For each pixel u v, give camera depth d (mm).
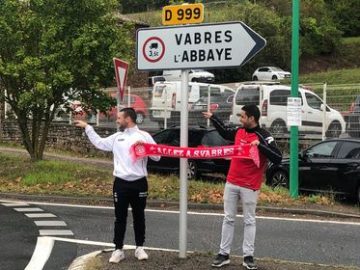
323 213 11547
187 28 6590
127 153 6867
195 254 7199
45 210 11711
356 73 43781
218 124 6859
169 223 10398
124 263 6727
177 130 17047
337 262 7625
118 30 15836
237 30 6363
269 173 14711
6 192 13781
